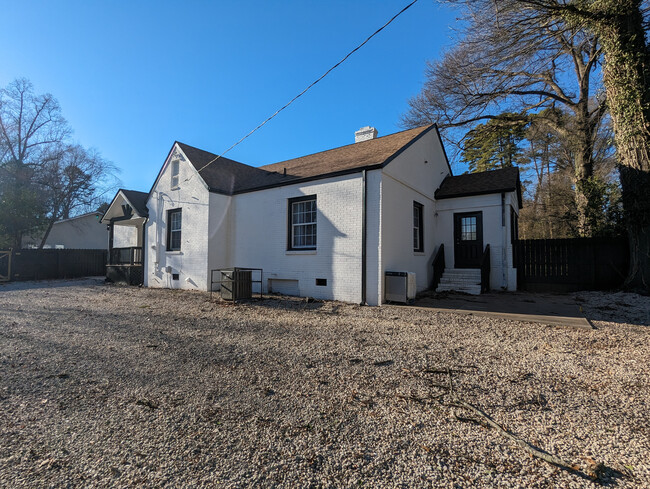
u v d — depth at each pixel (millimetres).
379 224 8781
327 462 2264
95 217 30859
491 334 5605
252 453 2363
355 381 3646
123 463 2260
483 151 31047
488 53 13172
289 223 10930
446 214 13023
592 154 16719
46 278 18906
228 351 4766
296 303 9078
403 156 10305
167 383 3623
